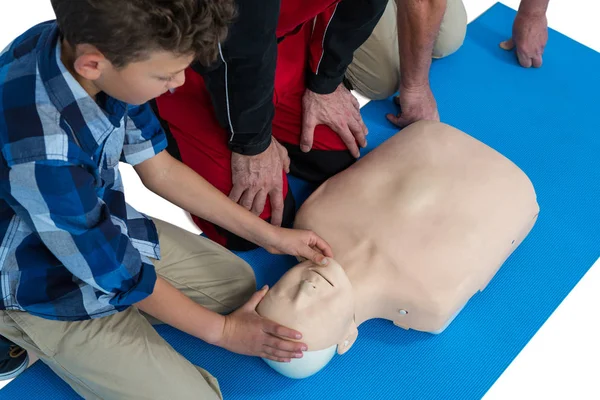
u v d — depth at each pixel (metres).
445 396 1.79
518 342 1.88
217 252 1.85
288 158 2.00
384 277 1.76
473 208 1.82
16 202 1.25
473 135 2.33
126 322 1.63
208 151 1.92
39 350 1.59
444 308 1.74
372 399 1.77
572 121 2.38
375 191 1.87
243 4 1.38
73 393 1.78
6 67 1.25
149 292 1.45
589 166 2.26
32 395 1.77
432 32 1.99
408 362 1.84
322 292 1.64
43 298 1.46
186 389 1.64
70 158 1.23
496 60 2.55
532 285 1.99
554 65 2.54
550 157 2.28
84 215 1.27
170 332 1.88
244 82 1.57
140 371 1.61
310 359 1.66
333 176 1.99
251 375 1.81
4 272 1.43
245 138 1.77
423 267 1.75
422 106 2.23
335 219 1.85
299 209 1.94
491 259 1.81
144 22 1.04
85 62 1.12
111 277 1.37
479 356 1.86
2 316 1.55
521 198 1.88
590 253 2.06
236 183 1.90
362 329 1.90
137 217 1.67
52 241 1.29
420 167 1.89
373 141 2.31
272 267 2.01
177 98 1.87
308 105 2.05
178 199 1.69
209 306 1.85
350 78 2.41
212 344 1.81
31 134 1.19
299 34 1.93
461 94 2.44
